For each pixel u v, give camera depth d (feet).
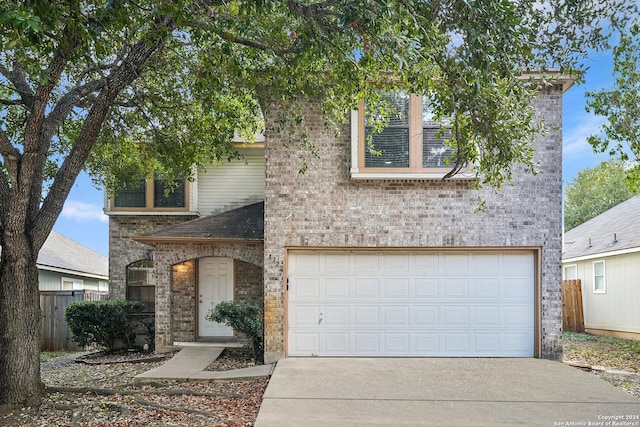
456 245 33.63
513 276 34.27
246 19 20.61
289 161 33.99
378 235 33.73
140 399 24.50
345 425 19.31
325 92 30.30
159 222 48.21
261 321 34.86
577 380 27.04
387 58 22.89
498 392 24.41
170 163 37.50
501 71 20.68
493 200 33.78
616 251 50.44
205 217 43.93
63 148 36.50
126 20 18.80
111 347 42.65
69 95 26.63
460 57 21.36
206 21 20.48
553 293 33.60
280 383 26.11
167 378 28.17
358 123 33.42
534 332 34.01
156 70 31.55
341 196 33.86
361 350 34.04
